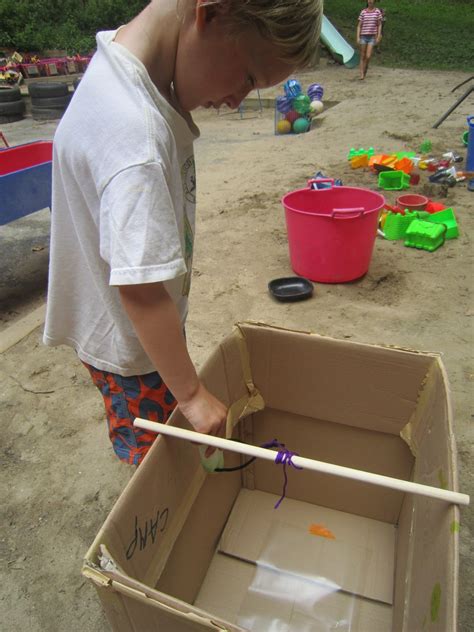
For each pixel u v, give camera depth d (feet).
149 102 2.91
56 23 45.98
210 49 2.83
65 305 4.01
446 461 2.99
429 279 9.23
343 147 17.67
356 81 30.17
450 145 17.02
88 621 4.47
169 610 2.28
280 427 4.83
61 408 6.84
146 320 2.92
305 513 4.99
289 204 9.29
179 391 3.18
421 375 3.92
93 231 3.40
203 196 13.87
